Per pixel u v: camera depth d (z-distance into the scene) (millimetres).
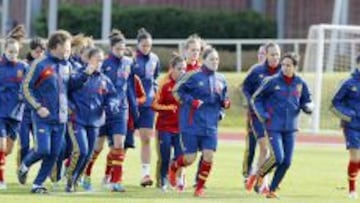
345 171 39906
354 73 30750
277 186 30703
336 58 68188
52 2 80625
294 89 30516
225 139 56062
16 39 33344
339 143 55750
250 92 33250
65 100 29688
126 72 32688
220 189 32781
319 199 29984
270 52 32812
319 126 62938
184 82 30078
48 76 29281
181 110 30312
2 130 32406
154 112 33812
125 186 33188
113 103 31078
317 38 66938
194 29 86688
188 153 30250
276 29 88000
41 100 29438
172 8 87562
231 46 77125
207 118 30109
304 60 69438
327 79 64375
